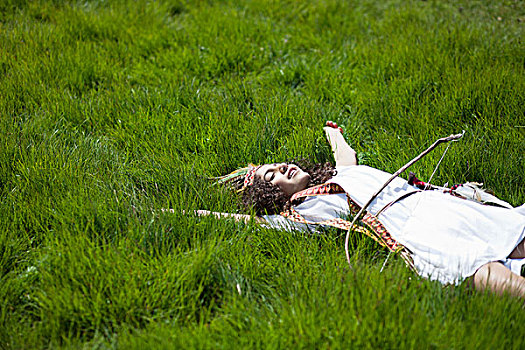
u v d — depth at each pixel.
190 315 2.76
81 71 5.30
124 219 3.35
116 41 6.15
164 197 3.73
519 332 2.43
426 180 3.80
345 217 3.39
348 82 5.30
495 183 3.71
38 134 4.29
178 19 6.77
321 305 2.61
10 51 5.48
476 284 2.79
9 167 3.86
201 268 2.93
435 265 2.91
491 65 5.18
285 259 3.24
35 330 2.68
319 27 6.59
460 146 3.99
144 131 4.48
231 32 6.22
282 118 4.63
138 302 2.76
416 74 5.07
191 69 5.65
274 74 5.48
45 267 2.95
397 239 3.14
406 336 2.36
